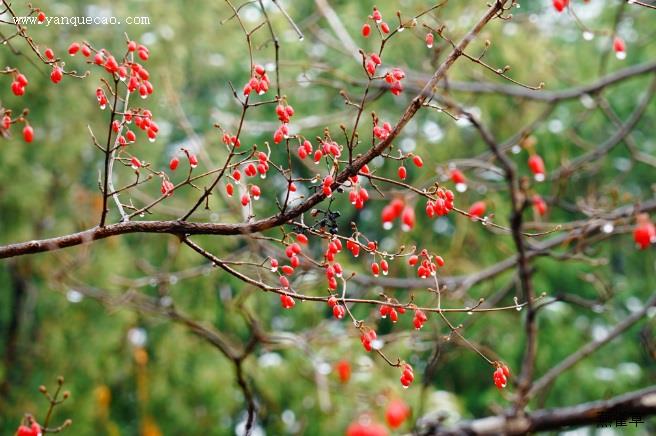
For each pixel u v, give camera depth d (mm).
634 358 9609
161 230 2615
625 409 4398
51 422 7691
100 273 7742
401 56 8117
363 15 8672
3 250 2545
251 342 4316
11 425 7742
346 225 10125
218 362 7578
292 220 2619
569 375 8930
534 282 9078
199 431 7836
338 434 6934
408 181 9461
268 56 8523
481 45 7668
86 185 9438
